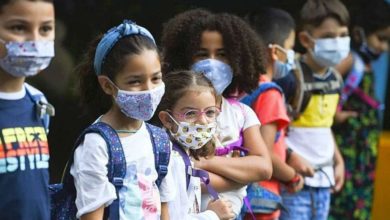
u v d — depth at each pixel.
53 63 7.76
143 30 3.90
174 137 4.46
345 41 6.31
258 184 5.46
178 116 4.43
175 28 5.05
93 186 3.71
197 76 4.50
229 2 7.94
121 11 7.97
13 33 3.53
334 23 6.25
